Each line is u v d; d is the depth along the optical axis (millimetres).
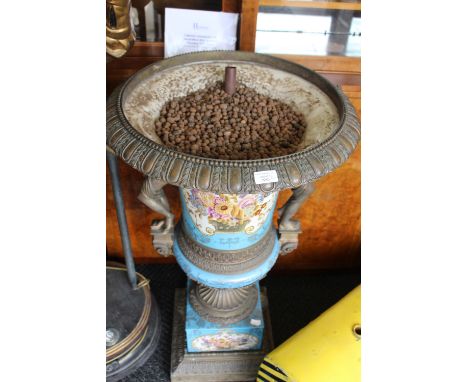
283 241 956
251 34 978
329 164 654
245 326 1104
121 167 1162
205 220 851
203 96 858
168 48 1000
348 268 1493
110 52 812
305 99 849
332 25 1041
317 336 953
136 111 766
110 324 1146
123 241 1129
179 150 721
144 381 1183
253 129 781
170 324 1317
